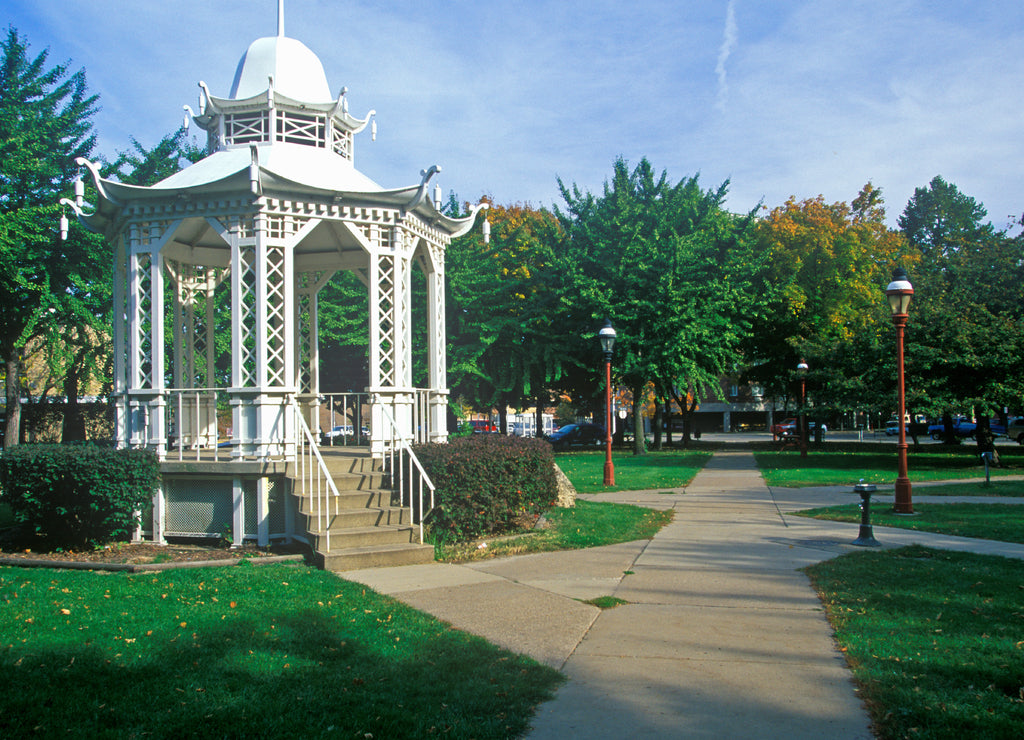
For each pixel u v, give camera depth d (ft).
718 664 15.88
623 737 12.28
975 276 88.53
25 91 72.90
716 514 40.96
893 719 12.80
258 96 36.06
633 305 90.63
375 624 18.40
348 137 40.32
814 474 66.59
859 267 116.16
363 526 28.48
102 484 28.94
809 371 96.84
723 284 92.79
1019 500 46.88
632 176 104.73
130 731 12.24
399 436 31.99
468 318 90.74
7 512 40.45
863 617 19.25
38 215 65.10
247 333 32.27
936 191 229.04
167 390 32.24
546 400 123.85
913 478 62.90
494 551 28.84
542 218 108.47
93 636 16.93
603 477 62.64
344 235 40.52
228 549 30.12
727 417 250.57
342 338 76.18
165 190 31.32
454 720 12.81
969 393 72.38
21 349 74.13
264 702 13.39
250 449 31.14
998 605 20.31
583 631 18.29
